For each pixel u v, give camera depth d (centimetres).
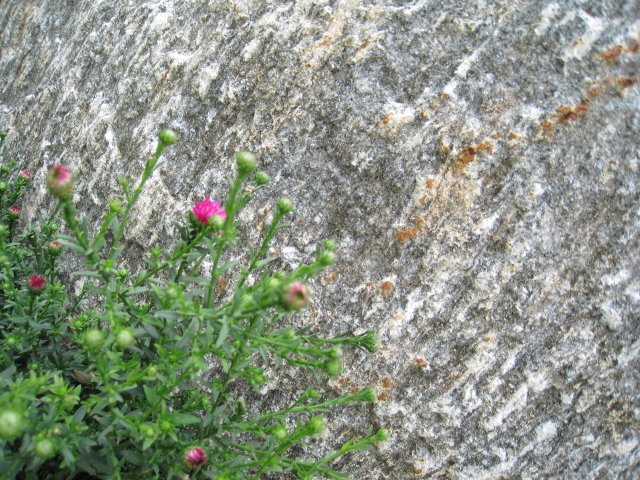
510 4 36
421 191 32
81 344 28
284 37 38
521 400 31
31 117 46
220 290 34
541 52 34
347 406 32
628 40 34
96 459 27
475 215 32
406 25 36
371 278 32
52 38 50
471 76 34
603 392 31
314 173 34
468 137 33
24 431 24
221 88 38
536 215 31
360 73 35
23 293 33
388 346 31
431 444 31
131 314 29
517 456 31
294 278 24
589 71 34
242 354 27
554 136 32
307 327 29
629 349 30
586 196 31
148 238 36
